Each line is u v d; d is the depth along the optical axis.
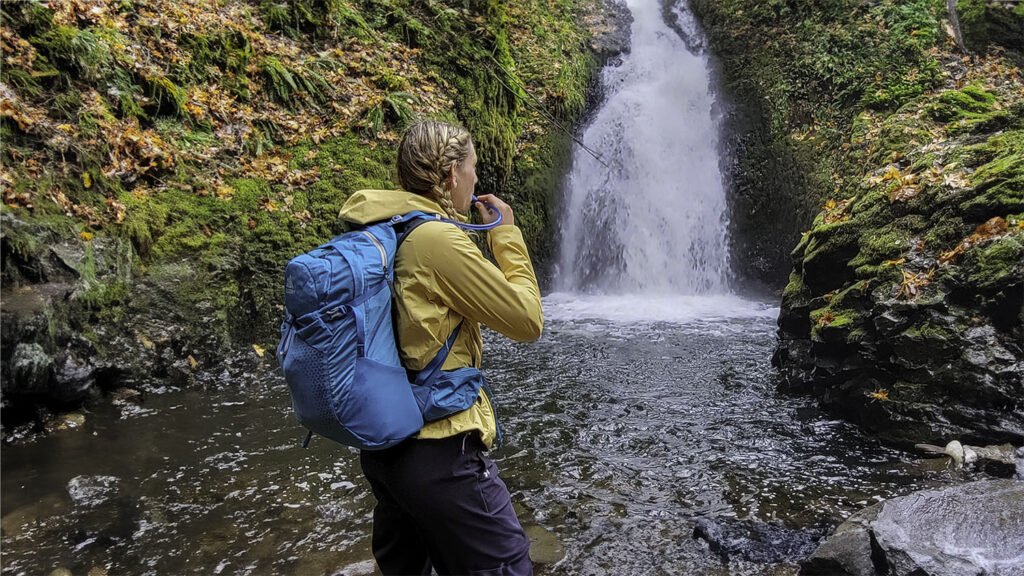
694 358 5.98
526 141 9.68
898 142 8.16
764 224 9.60
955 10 9.45
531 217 9.36
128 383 4.70
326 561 2.87
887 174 5.45
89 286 4.61
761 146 9.87
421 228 1.73
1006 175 4.22
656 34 12.16
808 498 3.42
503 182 9.09
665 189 10.20
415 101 7.92
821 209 8.88
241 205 5.94
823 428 4.36
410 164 1.88
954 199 4.35
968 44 9.25
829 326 4.53
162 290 5.13
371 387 1.63
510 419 4.61
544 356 6.07
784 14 10.78
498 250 1.96
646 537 3.07
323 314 1.63
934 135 8.07
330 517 3.25
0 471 3.60
